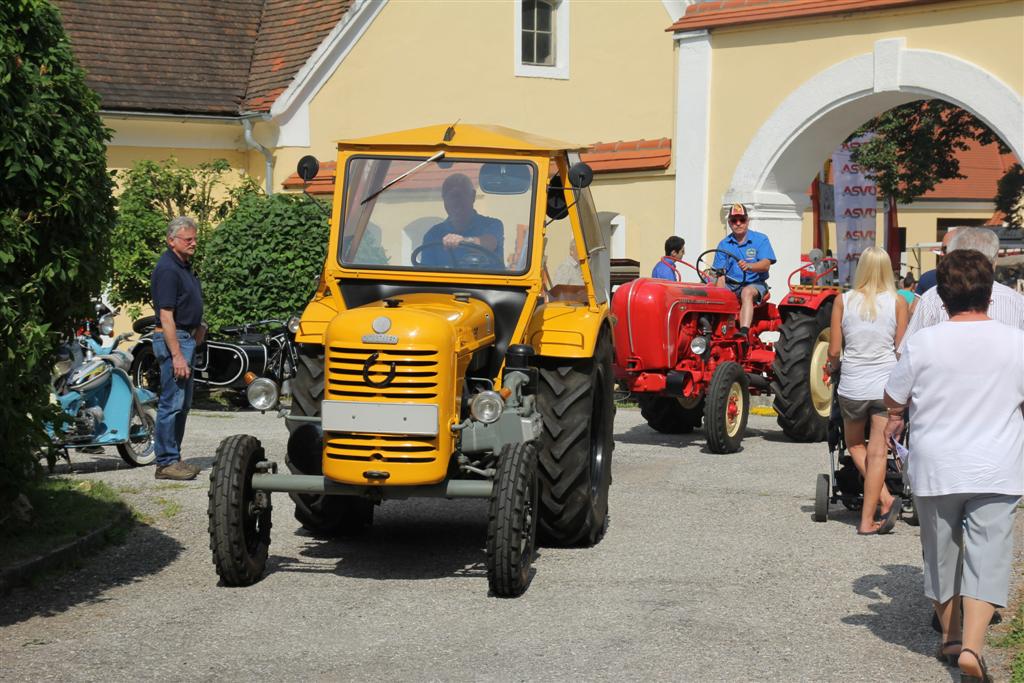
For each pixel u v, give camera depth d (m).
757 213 16.58
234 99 21.70
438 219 7.74
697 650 5.90
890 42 15.09
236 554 6.85
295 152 21.30
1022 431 5.40
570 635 6.13
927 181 27.19
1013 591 6.91
